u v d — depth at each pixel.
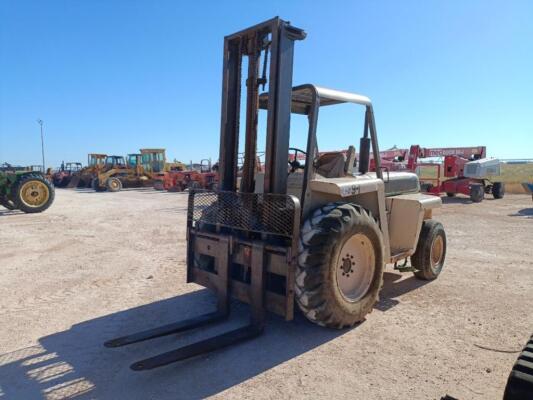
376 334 3.93
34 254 7.23
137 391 2.97
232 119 4.42
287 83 3.94
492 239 8.83
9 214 13.05
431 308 4.64
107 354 3.53
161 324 4.15
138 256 7.09
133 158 30.11
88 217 12.36
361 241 4.06
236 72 4.40
